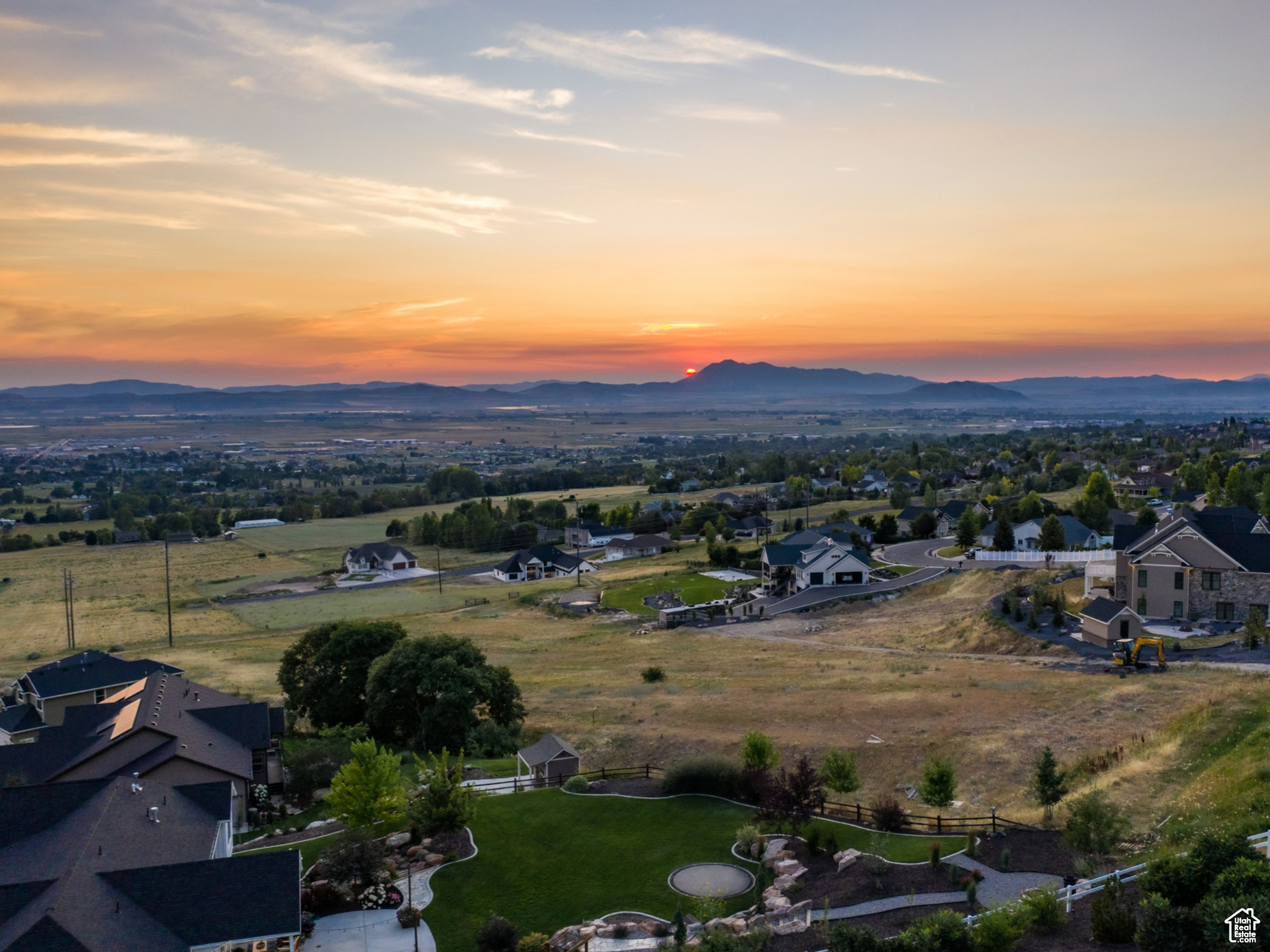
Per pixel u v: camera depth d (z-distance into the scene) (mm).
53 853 28750
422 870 34875
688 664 78688
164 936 25766
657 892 32188
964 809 38312
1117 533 78188
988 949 23094
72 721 48562
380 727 58000
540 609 116625
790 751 48719
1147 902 23250
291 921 27141
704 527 161000
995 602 82562
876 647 80562
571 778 45125
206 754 41719
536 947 28359
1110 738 44188
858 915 27578
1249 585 67000
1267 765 32375
